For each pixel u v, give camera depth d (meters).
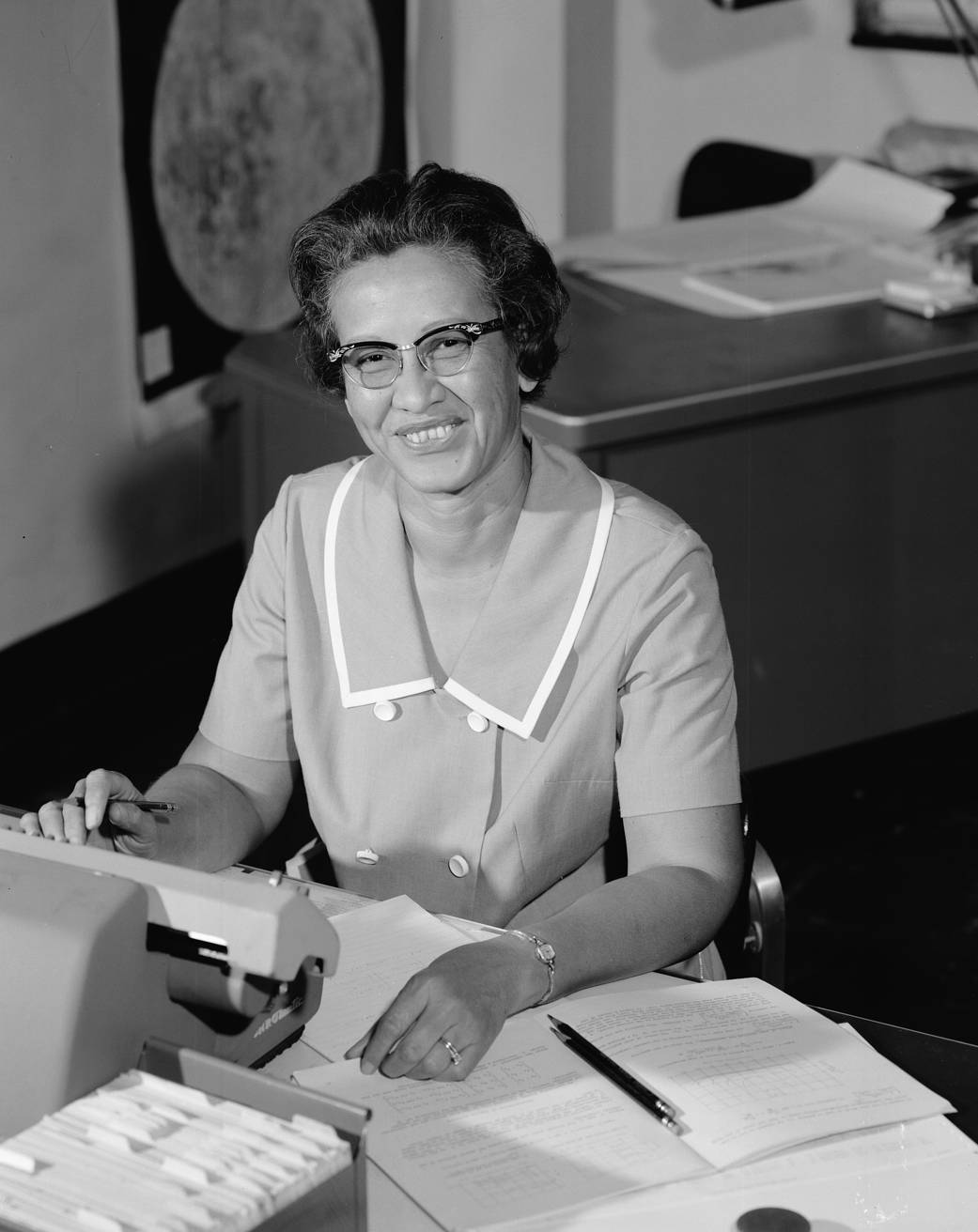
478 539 1.39
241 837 1.48
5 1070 0.86
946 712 2.97
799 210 3.59
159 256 3.79
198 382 3.98
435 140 4.37
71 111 3.50
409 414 1.30
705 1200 0.93
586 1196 0.93
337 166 4.17
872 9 3.93
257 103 3.93
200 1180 0.79
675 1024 1.12
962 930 2.66
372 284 1.28
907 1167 0.96
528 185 4.41
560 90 4.34
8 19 3.32
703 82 4.23
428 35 4.26
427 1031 1.05
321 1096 0.86
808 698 2.83
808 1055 1.08
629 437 2.46
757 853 1.40
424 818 1.42
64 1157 0.81
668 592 1.38
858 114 4.02
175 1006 0.93
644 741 1.36
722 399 2.54
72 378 3.64
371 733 1.43
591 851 1.45
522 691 1.38
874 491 2.77
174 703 3.62
